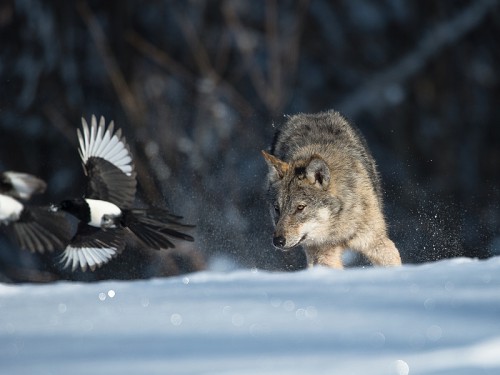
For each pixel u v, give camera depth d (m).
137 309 9.38
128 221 10.12
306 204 17.31
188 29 45.22
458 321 7.94
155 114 42.31
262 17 48.56
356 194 17.66
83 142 10.65
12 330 8.54
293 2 49.25
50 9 44.44
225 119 41.78
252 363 6.74
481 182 44.94
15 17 44.69
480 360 6.54
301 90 47.53
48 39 44.25
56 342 7.89
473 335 7.36
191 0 46.88
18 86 44.38
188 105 43.16
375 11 48.94
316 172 17.36
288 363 6.68
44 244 9.41
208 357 7.02
